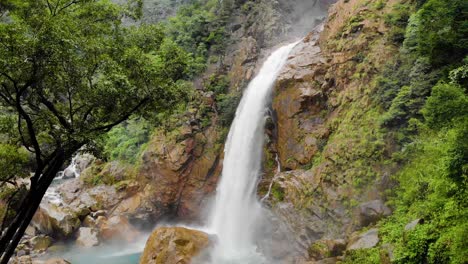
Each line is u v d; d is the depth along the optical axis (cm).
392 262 1067
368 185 1562
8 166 1395
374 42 1919
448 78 1372
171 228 1792
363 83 1855
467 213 916
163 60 1404
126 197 2794
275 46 3086
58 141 1152
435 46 1412
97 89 1142
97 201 2781
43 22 1020
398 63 1731
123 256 2300
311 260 1521
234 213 2312
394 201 1420
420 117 1495
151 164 2781
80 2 1343
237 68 2997
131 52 1247
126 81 1140
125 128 3469
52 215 2514
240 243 2119
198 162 2680
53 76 1066
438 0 1388
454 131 1000
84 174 3103
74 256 2298
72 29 1116
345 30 2139
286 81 2217
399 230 1199
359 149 1659
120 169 2998
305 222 1706
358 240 1343
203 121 2789
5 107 1345
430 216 1083
